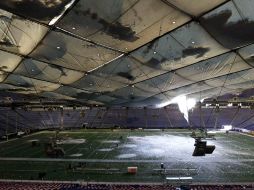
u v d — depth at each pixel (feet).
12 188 68.59
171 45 35.91
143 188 68.59
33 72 46.01
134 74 46.83
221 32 32.55
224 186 68.95
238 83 56.13
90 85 52.90
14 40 34.37
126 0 25.81
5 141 158.20
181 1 26.58
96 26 30.27
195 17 29.78
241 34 32.76
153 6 27.07
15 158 106.52
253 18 28.89
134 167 82.53
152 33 32.42
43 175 78.79
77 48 36.14
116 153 114.32
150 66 43.45
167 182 72.69
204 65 43.75
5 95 130.62
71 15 28.30
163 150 120.98
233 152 114.83
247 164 92.89
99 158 104.47
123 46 35.81
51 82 51.47
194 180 74.54
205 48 36.96
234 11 28.30
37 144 142.00
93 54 38.19
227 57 40.40
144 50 37.32
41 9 27.14
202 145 59.31
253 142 143.64
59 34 32.35
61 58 39.81
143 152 116.26
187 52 38.22
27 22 29.86
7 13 28.14
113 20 28.99
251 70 47.01
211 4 27.30
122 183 72.38
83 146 132.98
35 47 36.29
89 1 25.94
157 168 88.12
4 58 40.19
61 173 83.35
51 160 102.06
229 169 86.17
